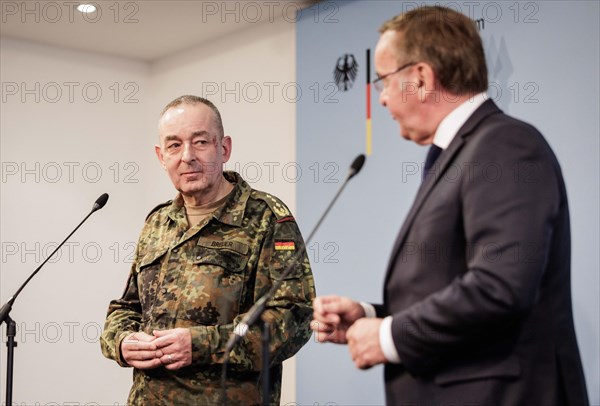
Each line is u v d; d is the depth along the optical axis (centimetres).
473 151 131
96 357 438
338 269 337
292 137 376
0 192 408
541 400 125
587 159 245
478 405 126
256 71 397
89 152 442
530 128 131
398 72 141
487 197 125
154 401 202
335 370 337
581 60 248
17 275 411
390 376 138
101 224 444
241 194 221
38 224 420
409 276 135
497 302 119
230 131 413
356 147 331
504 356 127
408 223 138
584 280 244
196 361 195
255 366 197
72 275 430
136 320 223
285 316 202
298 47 362
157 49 444
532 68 263
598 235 240
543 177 125
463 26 140
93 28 404
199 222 216
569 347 130
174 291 209
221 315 204
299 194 358
